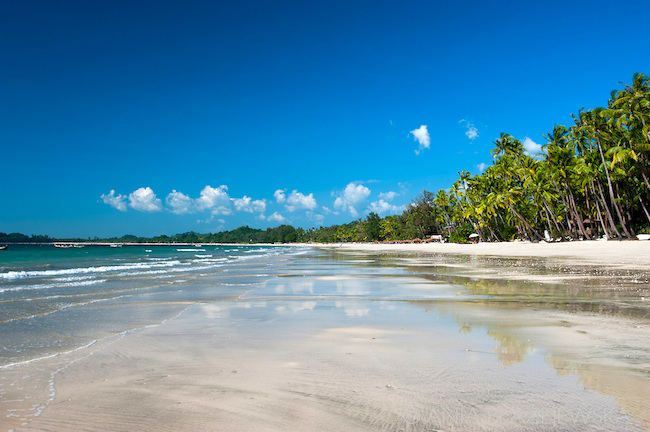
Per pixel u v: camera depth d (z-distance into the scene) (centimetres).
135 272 2322
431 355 534
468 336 644
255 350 577
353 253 6241
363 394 397
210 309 972
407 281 1612
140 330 727
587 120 4853
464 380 432
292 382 436
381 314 871
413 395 392
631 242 4444
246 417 349
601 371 457
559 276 1625
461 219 10062
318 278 1825
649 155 4509
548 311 856
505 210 8038
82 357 549
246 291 1349
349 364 499
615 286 1277
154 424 338
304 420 341
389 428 323
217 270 2470
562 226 6769
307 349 578
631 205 5259
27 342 645
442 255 4344
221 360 527
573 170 5441
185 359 534
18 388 429
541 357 516
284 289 1399
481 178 8150
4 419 350
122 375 471
